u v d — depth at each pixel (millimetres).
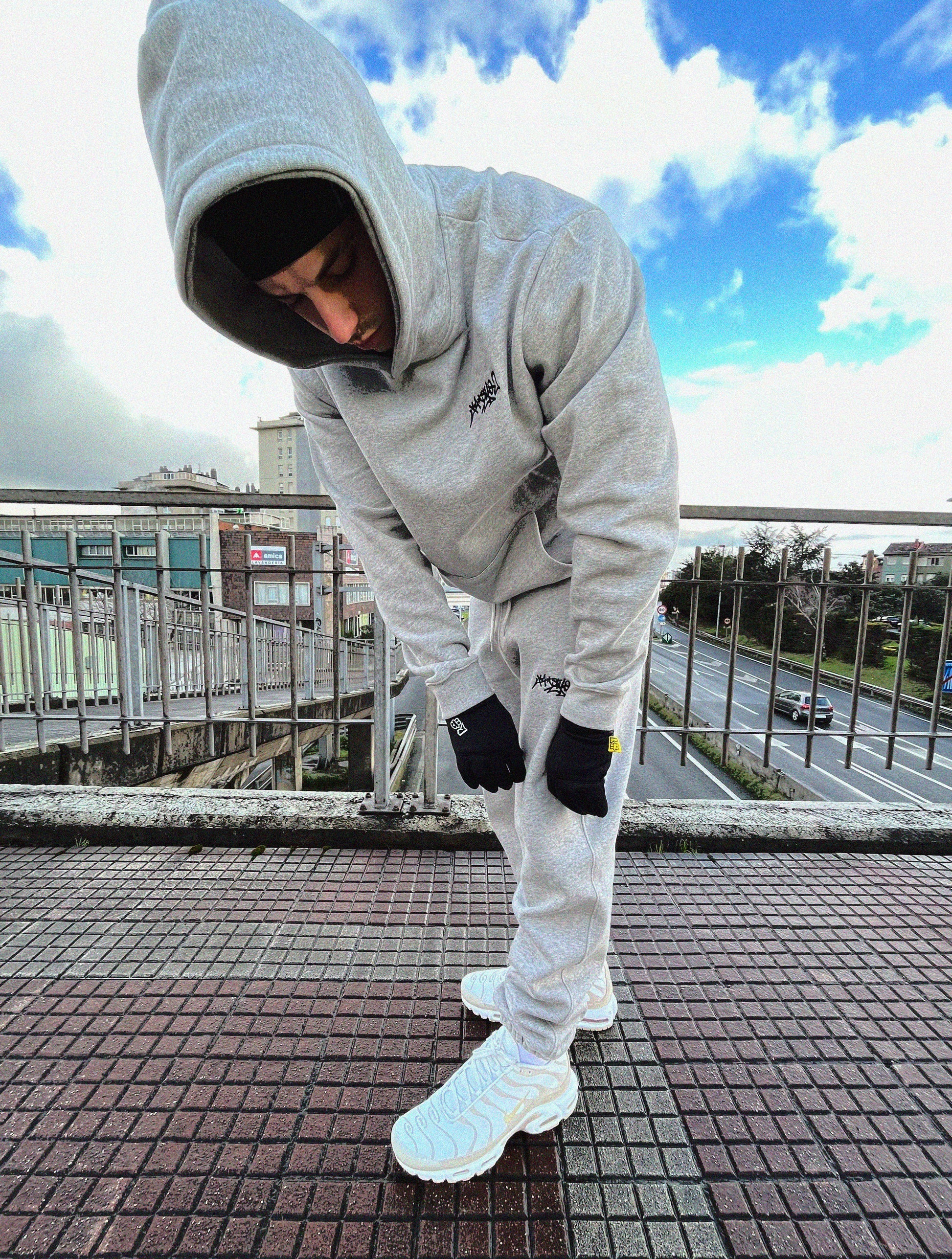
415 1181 959
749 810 2207
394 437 878
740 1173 984
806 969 1490
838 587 2473
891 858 2043
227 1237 878
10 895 1750
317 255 707
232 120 632
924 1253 874
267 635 7523
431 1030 1269
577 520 802
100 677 5426
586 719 863
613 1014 1281
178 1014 1304
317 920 1640
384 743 2076
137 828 2068
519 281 760
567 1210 922
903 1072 1191
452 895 1766
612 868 1045
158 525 2586
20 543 2674
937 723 2475
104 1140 1020
